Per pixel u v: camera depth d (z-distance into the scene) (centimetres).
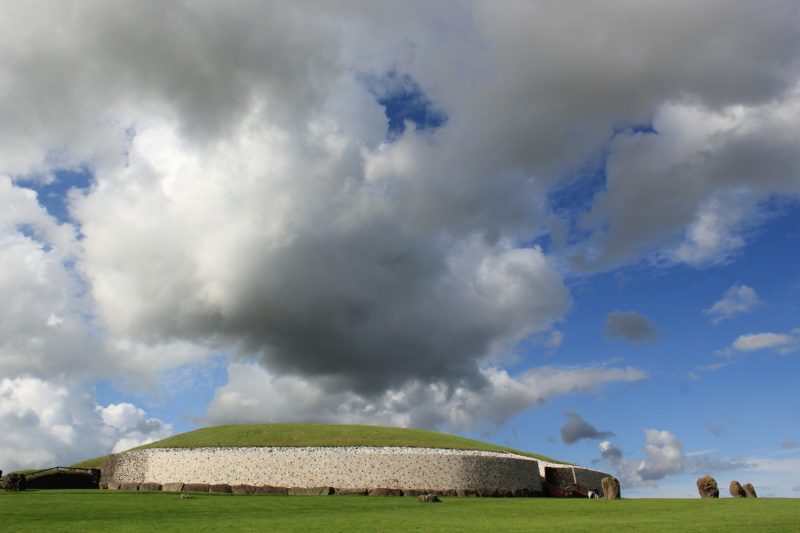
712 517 3956
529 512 4591
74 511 4081
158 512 4225
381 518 4122
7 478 5562
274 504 5072
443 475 6969
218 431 8425
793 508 4462
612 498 6128
